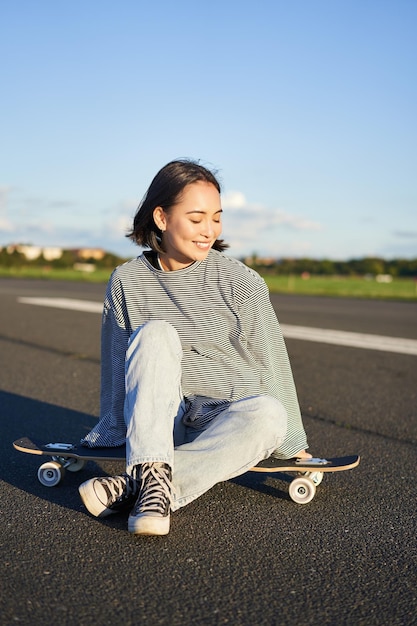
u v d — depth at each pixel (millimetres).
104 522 2496
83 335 8250
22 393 4996
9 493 2809
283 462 2623
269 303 2650
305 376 5898
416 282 24281
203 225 2453
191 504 2715
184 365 2600
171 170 2461
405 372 6148
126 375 2391
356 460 2629
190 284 2584
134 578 2049
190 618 1818
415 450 3648
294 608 1889
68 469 3059
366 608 1897
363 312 12367
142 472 2318
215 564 2162
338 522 2557
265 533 2432
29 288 18641
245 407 2449
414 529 2508
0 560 2162
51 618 1802
